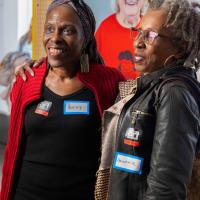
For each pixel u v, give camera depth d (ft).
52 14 4.58
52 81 4.81
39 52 8.12
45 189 4.62
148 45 3.61
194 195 3.69
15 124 4.80
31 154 4.69
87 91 4.74
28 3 13.02
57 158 4.57
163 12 3.58
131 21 7.43
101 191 4.04
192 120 3.29
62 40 4.53
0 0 13.91
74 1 4.64
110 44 7.89
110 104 4.71
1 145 15.10
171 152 3.21
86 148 4.61
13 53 13.43
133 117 3.56
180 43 3.59
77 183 4.59
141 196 3.51
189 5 3.57
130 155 3.54
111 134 3.95
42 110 4.60
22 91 4.91
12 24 13.65
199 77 4.61
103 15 7.95
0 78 14.01
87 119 4.57
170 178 3.19
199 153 3.60
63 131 4.54
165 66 3.67
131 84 4.15
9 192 4.80
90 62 5.15
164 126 3.28
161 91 3.46
